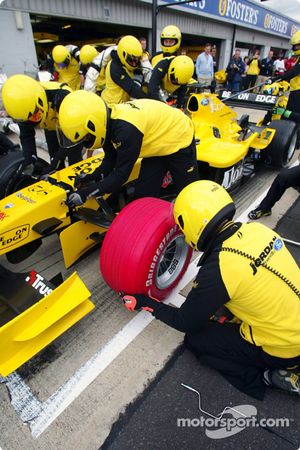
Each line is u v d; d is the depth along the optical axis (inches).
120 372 75.5
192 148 103.0
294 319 60.6
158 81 136.9
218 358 72.8
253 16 810.8
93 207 103.7
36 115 94.0
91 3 398.3
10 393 71.4
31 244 95.5
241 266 56.1
